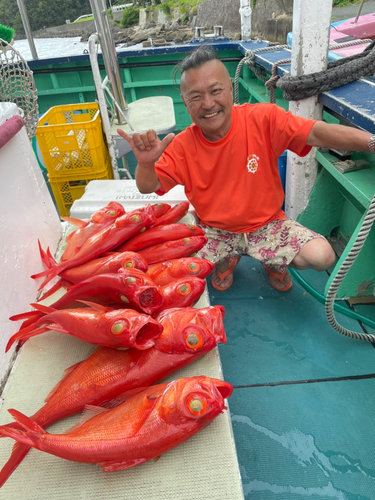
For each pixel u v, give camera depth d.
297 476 1.50
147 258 1.68
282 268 2.10
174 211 1.97
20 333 1.32
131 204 2.36
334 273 1.96
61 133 3.18
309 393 1.80
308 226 2.74
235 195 1.98
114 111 3.50
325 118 2.50
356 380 1.84
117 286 1.28
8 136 1.50
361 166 2.04
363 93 2.00
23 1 4.24
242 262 2.74
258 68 3.66
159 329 1.12
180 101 5.07
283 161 2.71
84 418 1.10
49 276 1.63
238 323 2.22
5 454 1.09
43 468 1.04
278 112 1.82
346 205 2.63
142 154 1.68
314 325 2.17
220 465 1.01
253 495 1.45
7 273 1.46
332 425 1.66
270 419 1.70
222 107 1.72
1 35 2.14
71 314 1.25
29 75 1.97
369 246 2.11
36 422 1.11
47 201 2.02
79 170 3.10
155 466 1.02
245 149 1.87
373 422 1.66
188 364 1.23
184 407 0.94
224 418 1.11
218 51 4.70
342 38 3.46
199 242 1.70
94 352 1.24
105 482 1.00
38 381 1.28
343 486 1.46
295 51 2.21
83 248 1.66
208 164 1.91
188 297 1.37
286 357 1.99
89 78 4.86
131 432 0.97
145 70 4.82
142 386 1.17
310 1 2.01
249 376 1.90
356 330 2.12
